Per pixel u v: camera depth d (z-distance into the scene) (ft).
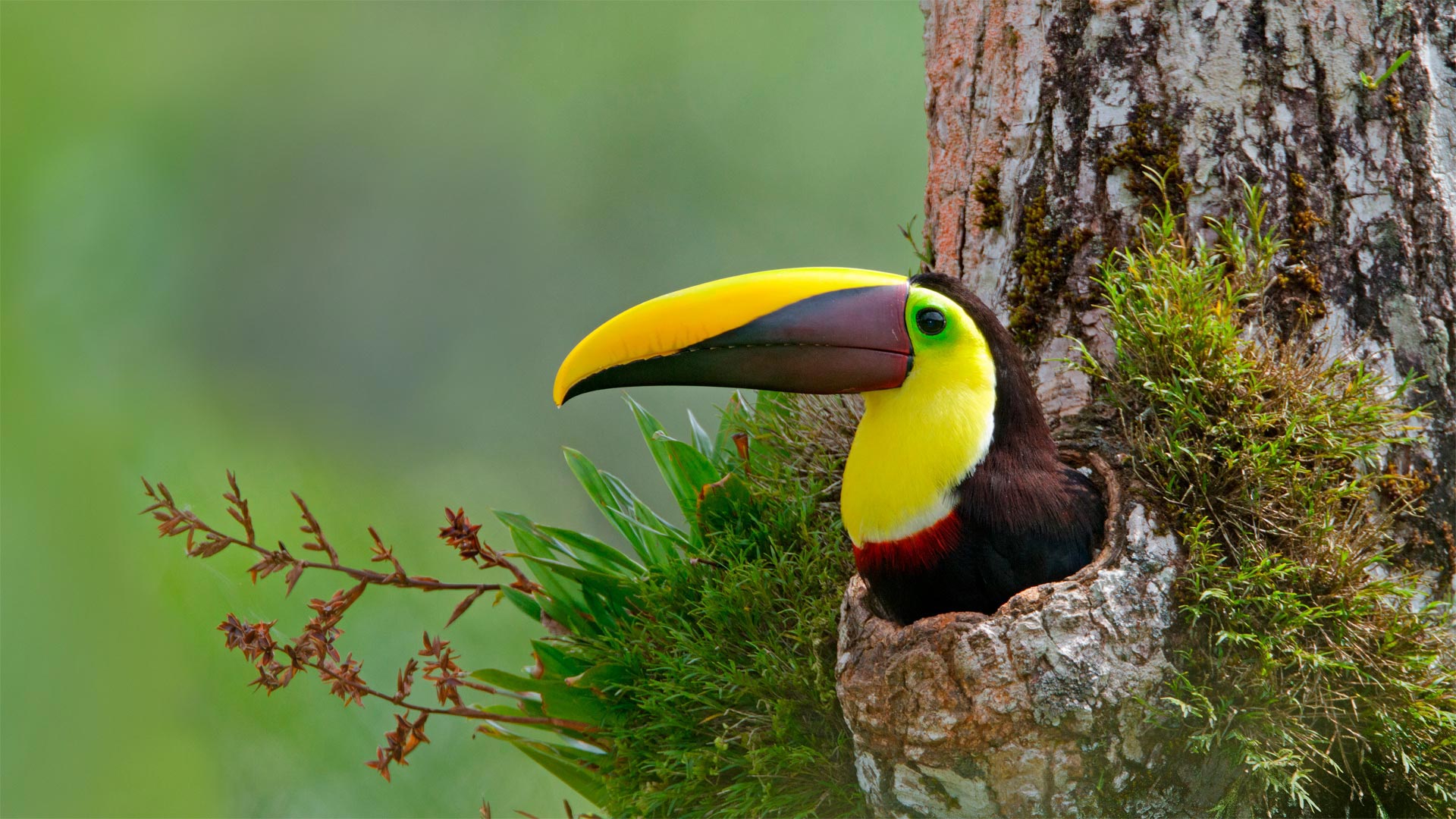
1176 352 25.55
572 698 26.05
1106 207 25.80
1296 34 25.71
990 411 25.55
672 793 25.88
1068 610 25.40
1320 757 25.48
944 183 26.04
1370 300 25.71
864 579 25.66
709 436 26.50
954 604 25.58
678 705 25.93
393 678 37.04
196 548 25.89
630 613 26.11
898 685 25.43
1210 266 25.59
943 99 26.05
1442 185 25.72
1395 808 25.54
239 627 25.88
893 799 25.50
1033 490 25.52
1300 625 25.44
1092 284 25.81
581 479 26.30
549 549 26.25
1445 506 25.67
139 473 33.78
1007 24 25.91
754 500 26.05
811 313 25.57
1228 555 25.49
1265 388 25.55
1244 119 25.73
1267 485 25.50
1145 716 25.41
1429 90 25.71
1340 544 25.50
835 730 25.81
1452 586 25.67
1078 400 25.80
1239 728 25.43
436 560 41.04
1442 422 25.68
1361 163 25.71
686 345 25.59
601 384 25.64
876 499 25.57
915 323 25.57
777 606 25.93
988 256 25.95
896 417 25.58
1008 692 25.39
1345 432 25.55
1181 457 25.53
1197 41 25.75
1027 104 25.88
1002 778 25.41
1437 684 25.49
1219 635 25.41
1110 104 25.80
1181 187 25.75
